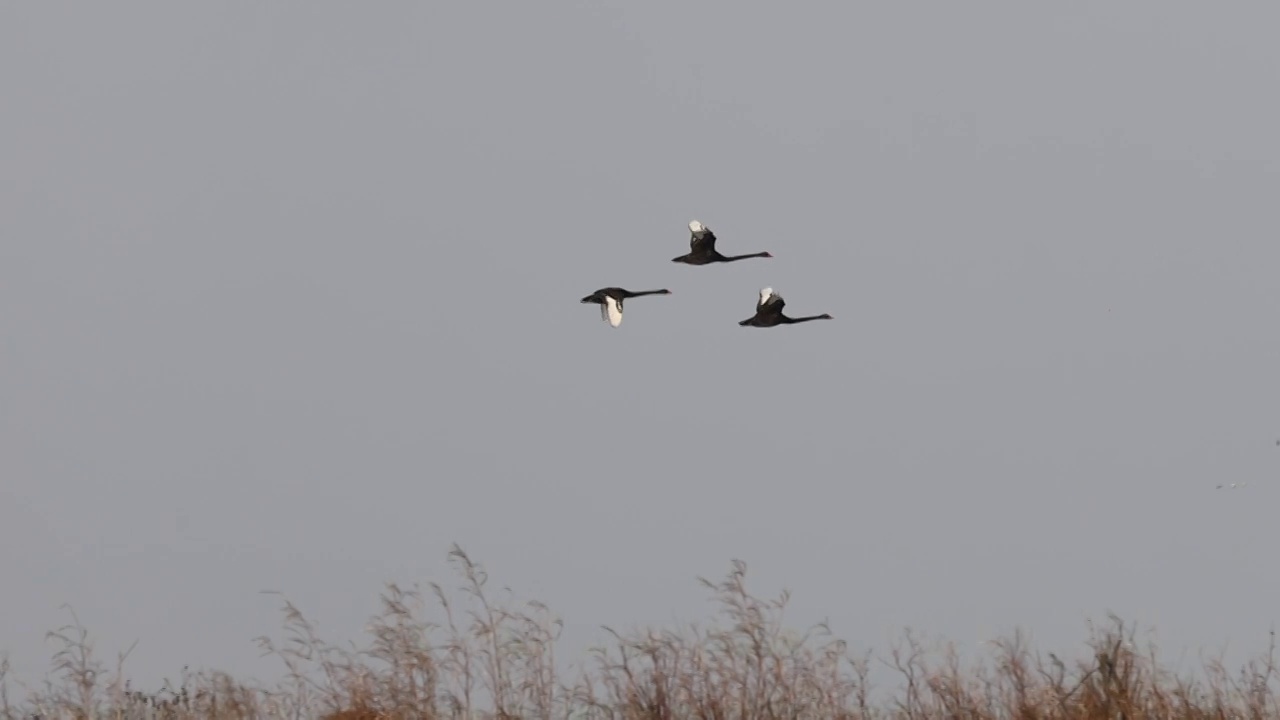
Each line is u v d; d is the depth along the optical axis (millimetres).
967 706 19109
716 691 19438
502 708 19578
